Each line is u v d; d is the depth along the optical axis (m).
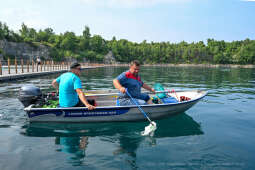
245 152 2.75
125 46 119.94
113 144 3.01
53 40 93.69
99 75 19.53
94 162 2.45
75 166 2.35
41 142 3.03
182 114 4.84
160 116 4.38
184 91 5.81
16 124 3.82
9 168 2.27
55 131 3.54
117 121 4.16
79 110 3.86
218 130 3.68
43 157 2.55
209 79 15.51
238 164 2.43
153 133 3.52
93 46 104.88
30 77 15.18
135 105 4.02
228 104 5.88
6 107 4.98
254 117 4.52
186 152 2.74
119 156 2.61
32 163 2.40
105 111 3.95
